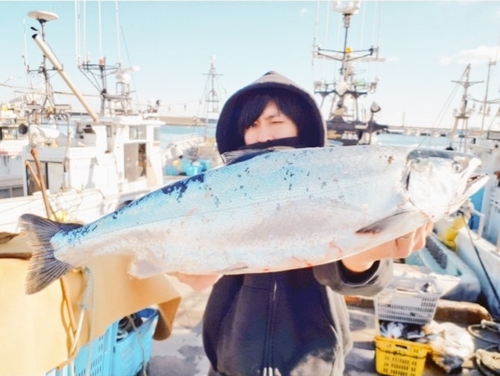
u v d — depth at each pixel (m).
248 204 1.66
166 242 1.72
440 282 5.45
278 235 1.63
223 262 1.66
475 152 8.44
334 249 1.59
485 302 5.48
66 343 2.09
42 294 2.00
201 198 1.70
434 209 1.65
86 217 7.50
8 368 1.81
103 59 10.21
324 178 1.64
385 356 3.81
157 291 2.85
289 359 1.82
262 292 1.92
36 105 8.72
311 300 1.91
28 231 1.89
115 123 9.09
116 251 1.80
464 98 8.70
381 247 1.60
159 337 3.15
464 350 3.93
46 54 6.44
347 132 10.05
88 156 8.30
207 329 2.14
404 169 1.66
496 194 7.27
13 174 10.33
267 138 1.99
